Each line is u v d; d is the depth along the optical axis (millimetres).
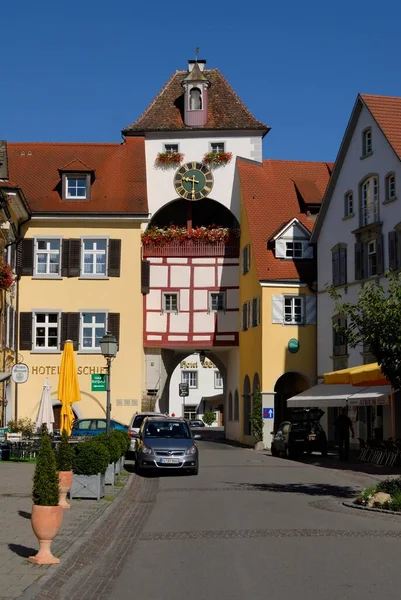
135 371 42781
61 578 9531
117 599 8789
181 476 25844
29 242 43094
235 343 47250
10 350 39062
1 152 39219
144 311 47156
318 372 42188
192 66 52094
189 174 48812
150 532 13758
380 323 18562
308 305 42781
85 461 18250
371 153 38312
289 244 43656
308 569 10281
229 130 49219
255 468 29047
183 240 47688
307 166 49969
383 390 28938
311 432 34438
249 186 47312
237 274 47719
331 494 20109
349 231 40125
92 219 43344
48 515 10258
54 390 42594
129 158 47656
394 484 18469
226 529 13984
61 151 48125
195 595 8930
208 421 87875
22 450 30141
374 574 9938
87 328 43250
